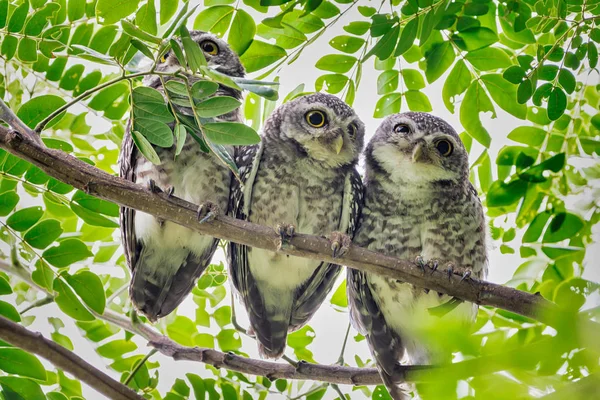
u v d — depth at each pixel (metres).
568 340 3.13
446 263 9.23
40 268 7.94
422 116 10.34
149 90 6.71
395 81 9.44
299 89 9.23
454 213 9.98
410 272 7.73
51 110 8.16
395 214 10.04
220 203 9.52
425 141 9.99
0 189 8.06
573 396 3.01
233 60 10.32
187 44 6.15
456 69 8.89
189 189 9.39
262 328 9.77
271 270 9.69
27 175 8.01
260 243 7.61
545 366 3.18
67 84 9.05
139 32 6.34
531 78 8.06
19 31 8.11
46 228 7.97
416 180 9.99
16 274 8.23
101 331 9.78
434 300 9.55
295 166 9.81
